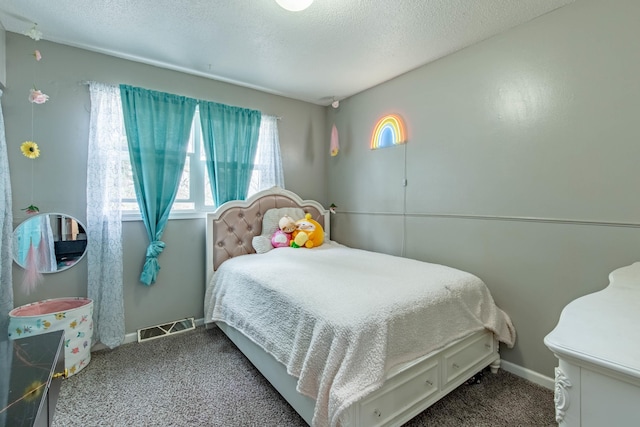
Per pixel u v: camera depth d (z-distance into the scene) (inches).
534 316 74.4
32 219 80.0
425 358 56.7
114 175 89.2
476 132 85.1
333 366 48.0
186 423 58.9
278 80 110.8
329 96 128.1
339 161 134.1
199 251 107.9
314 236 113.3
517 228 77.3
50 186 82.4
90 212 85.9
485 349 73.4
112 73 91.5
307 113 135.4
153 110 95.9
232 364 80.9
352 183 127.5
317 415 48.1
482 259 84.5
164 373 76.3
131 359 82.8
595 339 27.4
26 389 31.2
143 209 94.4
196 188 108.0
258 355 71.8
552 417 61.3
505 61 78.5
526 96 74.8
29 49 80.0
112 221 88.3
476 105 85.0
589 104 65.1
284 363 58.8
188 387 70.6
